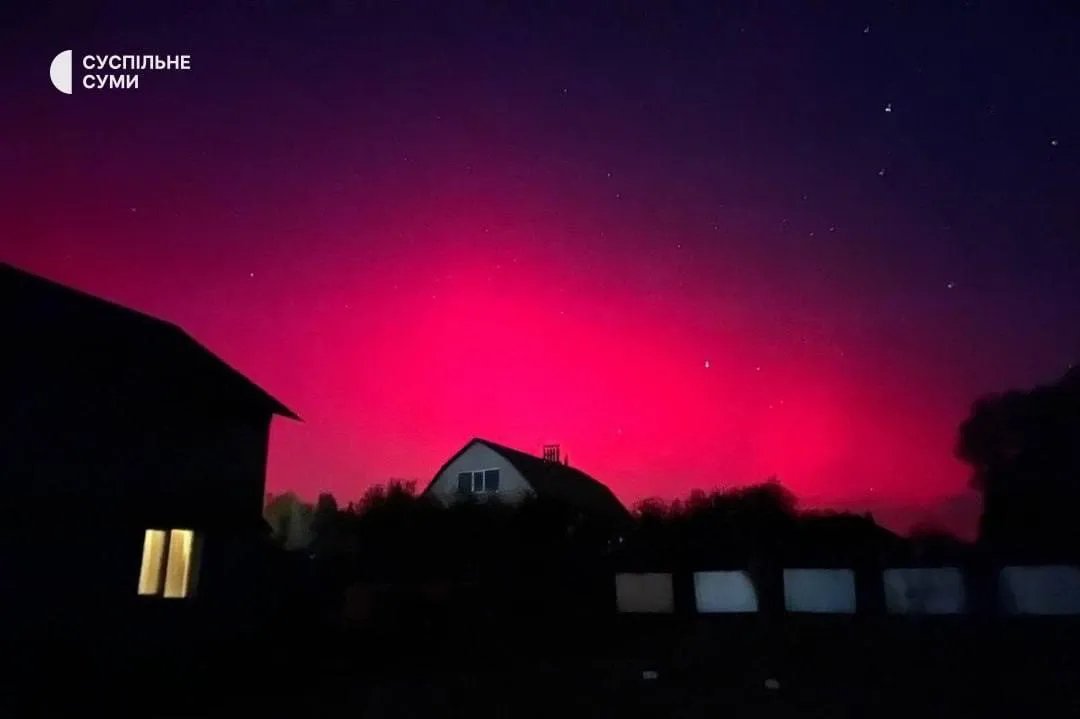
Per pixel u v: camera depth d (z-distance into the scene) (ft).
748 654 48.34
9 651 34.58
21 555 35.83
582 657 47.85
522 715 29.60
